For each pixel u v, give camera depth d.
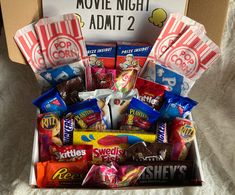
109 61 0.69
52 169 0.56
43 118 0.61
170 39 0.67
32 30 0.66
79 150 0.58
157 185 0.57
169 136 0.63
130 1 0.65
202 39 0.66
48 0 0.65
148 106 0.63
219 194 0.59
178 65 0.69
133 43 0.69
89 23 0.68
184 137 0.61
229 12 0.73
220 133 0.66
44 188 0.55
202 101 0.73
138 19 0.68
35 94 0.74
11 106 0.72
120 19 0.67
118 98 0.64
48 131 0.60
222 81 0.75
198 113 0.71
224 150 0.64
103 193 0.58
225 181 0.61
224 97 0.72
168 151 0.59
